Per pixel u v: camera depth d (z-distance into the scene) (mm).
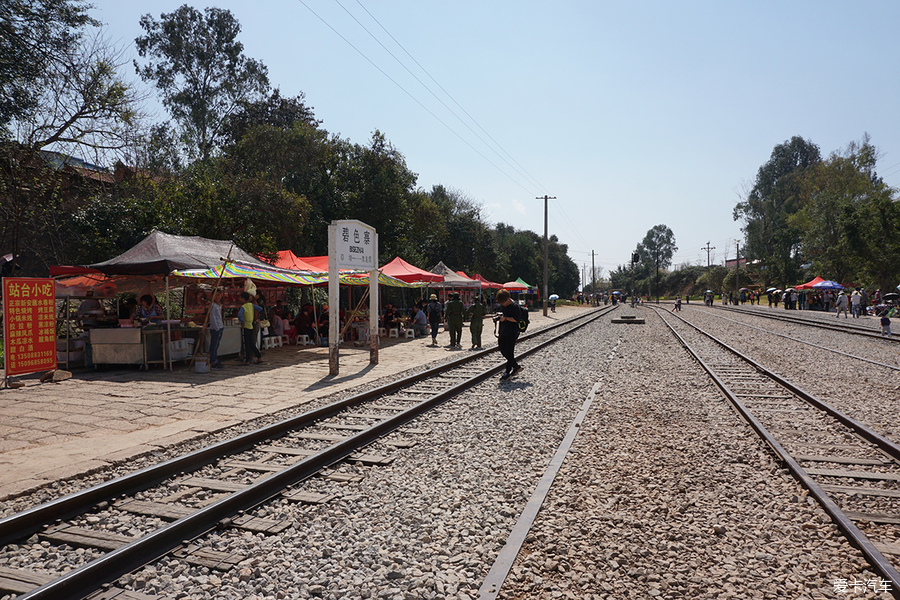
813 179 72625
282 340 18016
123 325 12203
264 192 25625
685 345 17531
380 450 6051
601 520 4133
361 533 3951
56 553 3625
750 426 7043
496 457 5766
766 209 85938
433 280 24859
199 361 11688
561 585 3199
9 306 9938
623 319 32719
